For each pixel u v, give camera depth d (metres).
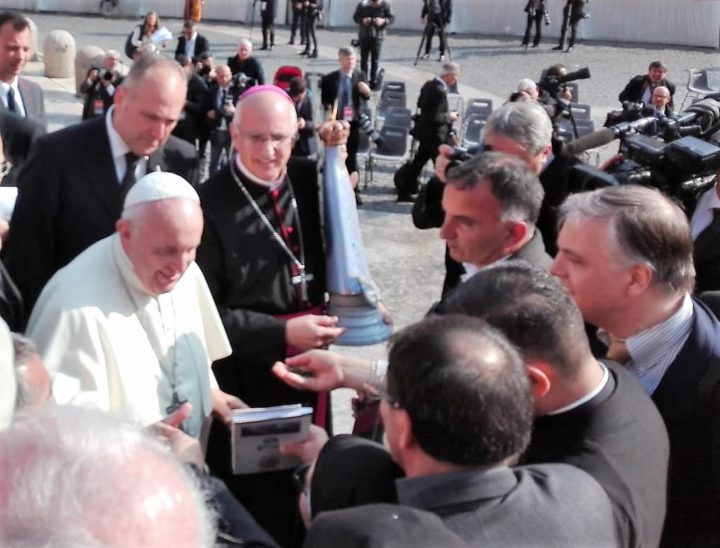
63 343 2.62
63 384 2.56
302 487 2.50
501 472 1.79
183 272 2.74
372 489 1.94
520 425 1.77
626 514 1.91
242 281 3.34
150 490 1.12
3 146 4.58
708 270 3.33
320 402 3.48
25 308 3.43
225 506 2.11
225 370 3.39
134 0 23.08
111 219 3.50
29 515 1.05
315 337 3.22
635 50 21.67
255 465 2.62
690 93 16.05
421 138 10.20
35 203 3.45
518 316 2.03
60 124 12.91
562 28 21.14
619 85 18.19
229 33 21.88
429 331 1.83
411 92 16.75
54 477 1.10
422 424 1.75
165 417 2.66
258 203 3.38
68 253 3.51
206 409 2.96
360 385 2.72
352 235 3.48
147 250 2.66
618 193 2.44
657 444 2.08
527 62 19.89
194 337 2.95
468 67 19.12
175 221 2.64
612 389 2.10
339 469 2.02
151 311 2.79
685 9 22.17
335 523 1.69
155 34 14.64
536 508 1.77
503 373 1.77
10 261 3.46
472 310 2.10
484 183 2.93
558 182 3.87
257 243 3.36
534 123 3.67
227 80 10.65
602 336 2.80
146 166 3.62
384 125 11.30
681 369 2.41
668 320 2.43
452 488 1.76
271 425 2.58
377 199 10.55
